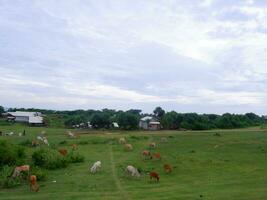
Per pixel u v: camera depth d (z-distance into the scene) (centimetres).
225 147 6831
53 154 4897
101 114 14950
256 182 3703
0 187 3581
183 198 3064
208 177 4006
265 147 6706
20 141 7612
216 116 16975
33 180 3550
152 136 9569
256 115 19675
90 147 7119
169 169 4347
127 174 4100
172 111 15962
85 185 3622
